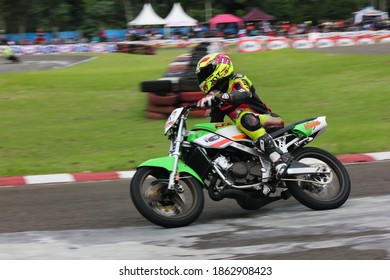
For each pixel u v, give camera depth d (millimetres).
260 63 36125
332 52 41875
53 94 27250
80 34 87688
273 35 78062
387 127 17703
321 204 9305
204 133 8977
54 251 7734
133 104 24672
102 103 25078
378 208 9422
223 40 72375
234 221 9086
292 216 9188
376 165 13344
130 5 90688
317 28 80312
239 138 9055
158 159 8688
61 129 19969
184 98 21188
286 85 27781
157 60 47250
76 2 89125
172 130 8945
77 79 31609
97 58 51719
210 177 9039
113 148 16641
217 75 8914
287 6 91250
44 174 13547
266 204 9312
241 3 91250
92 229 8898
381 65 31219
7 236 8578
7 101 25734
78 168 13984
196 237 8203
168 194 8750
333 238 7828
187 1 91500
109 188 11961
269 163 9164
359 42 56500
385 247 7340
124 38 76750
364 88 25547
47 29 88625
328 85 26875
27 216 9836
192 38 76438
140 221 9320
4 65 47781
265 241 7848
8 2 87375
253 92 9305
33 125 20859
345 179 9562
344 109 21719
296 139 9477
